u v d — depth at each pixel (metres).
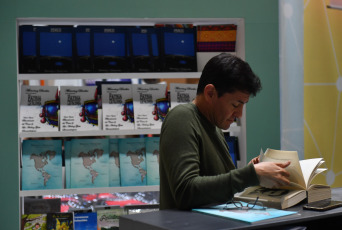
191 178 1.62
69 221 3.34
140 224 1.44
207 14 3.76
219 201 1.60
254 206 1.64
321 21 3.87
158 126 3.63
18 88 3.61
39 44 3.62
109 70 3.66
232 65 1.75
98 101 3.77
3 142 3.52
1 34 3.54
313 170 1.83
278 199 1.68
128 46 3.74
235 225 1.36
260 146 3.82
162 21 3.83
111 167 3.65
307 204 1.70
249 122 3.81
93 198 3.86
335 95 3.91
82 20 3.73
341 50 3.92
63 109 3.60
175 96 3.71
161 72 3.67
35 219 3.38
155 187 3.61
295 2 3.81
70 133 3.54
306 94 3.85
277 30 3.85
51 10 3.59
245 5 3.80
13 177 3.52
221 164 1.88
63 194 3.54
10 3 3.55
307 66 3.85
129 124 3.62
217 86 1.77
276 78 3.85
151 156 3.67
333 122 3.90
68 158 3.61
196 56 3.81
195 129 1.76
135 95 3.69
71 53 3.65
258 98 3.83
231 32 3.89
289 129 3.81
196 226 1.35
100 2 3.64
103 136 3.82
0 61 3.54
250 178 1.58
